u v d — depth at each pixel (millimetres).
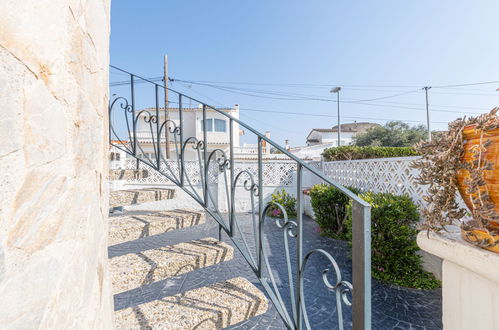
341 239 4941
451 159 986
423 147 1116
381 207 3240
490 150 850
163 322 1160
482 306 893
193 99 2094
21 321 407
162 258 1479
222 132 16922
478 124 859
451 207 1023
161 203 7617
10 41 379
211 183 7645
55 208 525
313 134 31297
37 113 459
